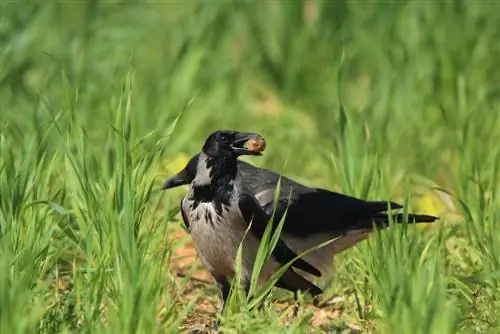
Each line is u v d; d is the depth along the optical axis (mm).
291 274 11102
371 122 15641
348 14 19484
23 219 10883
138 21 19281
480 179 12711
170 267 12125
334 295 11836
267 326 9672
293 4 19906
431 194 14016
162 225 11148
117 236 10203
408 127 16484
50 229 10727
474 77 17047
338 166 12953
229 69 18391
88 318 9500
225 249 11086
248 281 11141
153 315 9234
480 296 10680
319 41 19688
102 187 11109
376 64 18688
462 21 17969
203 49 18109
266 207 11516
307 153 16359
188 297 11828
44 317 9875
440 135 16281
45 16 18328
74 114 12383
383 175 13234
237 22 19641
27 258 10047
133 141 12297
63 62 16906
